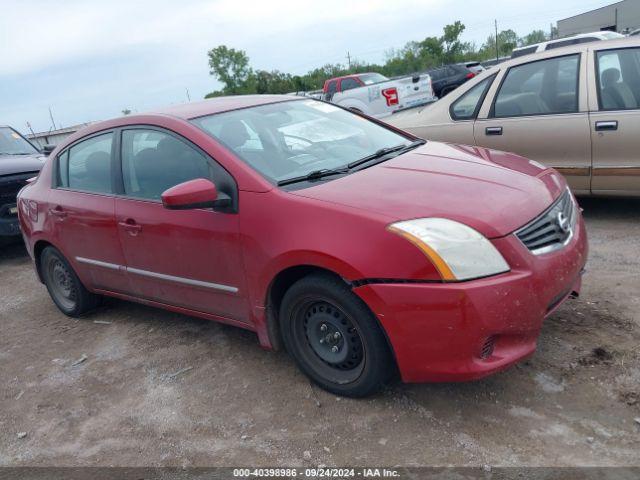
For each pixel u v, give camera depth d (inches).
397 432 114.3
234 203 132.3
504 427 111.3
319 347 128.0
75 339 181.0
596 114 211.2
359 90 603.2
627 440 103.6
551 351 132.8
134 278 163.6
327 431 117.9
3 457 125.5
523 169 139.3
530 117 225.9
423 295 106.5
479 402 119.5
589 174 216.5
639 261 178.5
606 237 204.7
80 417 136.7
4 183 278.5
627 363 124.8
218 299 143.1
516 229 113.0
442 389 125.3
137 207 154.6
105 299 202.5
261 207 127.5
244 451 115.9
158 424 129.2
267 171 134.7
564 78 220.5
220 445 118.9
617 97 209.6
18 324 201.5
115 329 183.3
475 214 112.6
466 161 142.5
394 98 586.6
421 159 144.5
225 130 147.6
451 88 786.8
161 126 152.9
